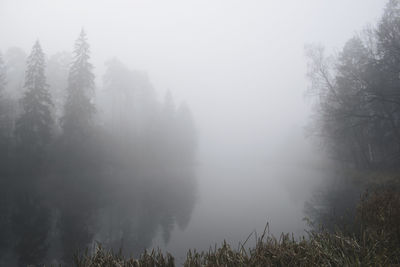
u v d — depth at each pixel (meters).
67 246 6.07
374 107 18.78
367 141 21.73
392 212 5.42
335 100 20.48
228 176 26.14
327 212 8.74
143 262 3.67
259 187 16.95
